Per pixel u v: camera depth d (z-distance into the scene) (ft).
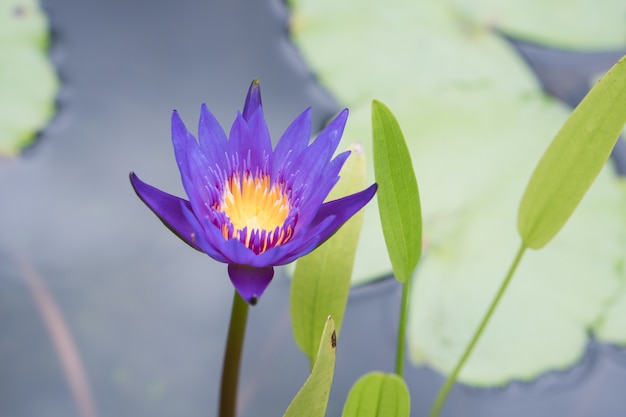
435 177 3.98
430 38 4.47
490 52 4.43
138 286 3.87
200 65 4.49
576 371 3.75
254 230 3.11
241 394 3.73
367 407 3.16
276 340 3.82
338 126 3.13
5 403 3.67
